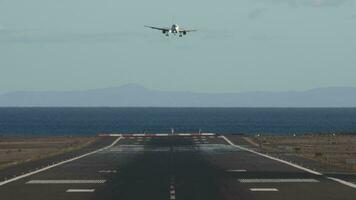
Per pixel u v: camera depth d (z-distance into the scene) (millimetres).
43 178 110188
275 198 80750
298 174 116938
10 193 87562
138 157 166750
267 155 175625
